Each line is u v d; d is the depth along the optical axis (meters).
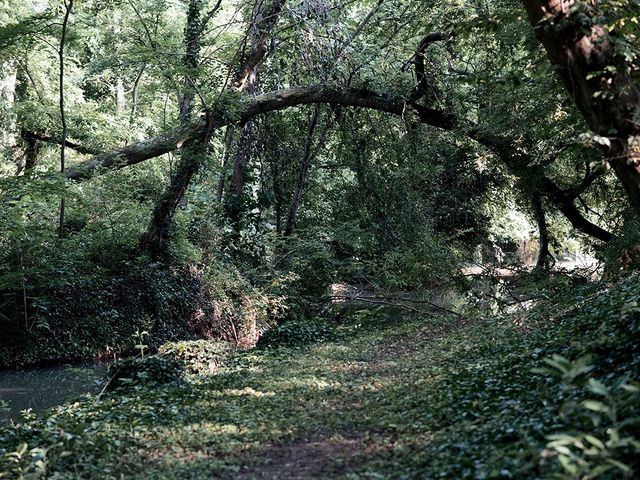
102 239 20.08
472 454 5.79
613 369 7.09
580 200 21.20
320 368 12.66
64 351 17.77
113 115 29.25
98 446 7.93
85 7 26.33
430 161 22.53
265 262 23.62
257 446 7.41
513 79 8.88
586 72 7.25
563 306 13.35
